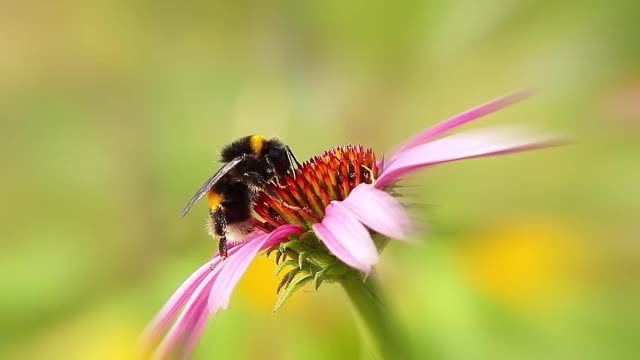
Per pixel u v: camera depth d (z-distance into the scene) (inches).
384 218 10.7
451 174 14.4
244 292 13.7
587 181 14.4
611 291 13.6
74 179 19.0
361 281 11.4
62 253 16.5
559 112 15.1
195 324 11.2
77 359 14.9
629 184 14.3
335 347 13.5
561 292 13.4
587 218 14.2
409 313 13.1
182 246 17.0
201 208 17.0
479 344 13.1
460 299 13.1
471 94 18.5
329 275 11.3
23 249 16.7
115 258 16.8
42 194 19.1
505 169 14.6
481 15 17.8
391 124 18.9
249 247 11.4
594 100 14.9
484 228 14.0
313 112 18.2
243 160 12.1
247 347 13.6
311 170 11.9
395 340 11.4
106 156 19.1
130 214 17.3
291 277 11.5
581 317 13.4
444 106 18.8
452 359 13.0
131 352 14.6
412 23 19.3
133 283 16.4
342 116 18.5
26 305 15.7
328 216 11.0
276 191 11.9
